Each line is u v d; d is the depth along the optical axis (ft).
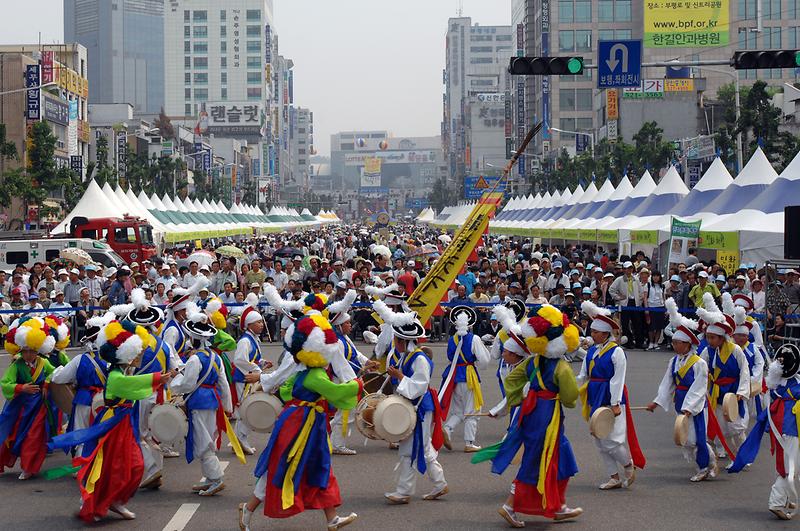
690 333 36.68
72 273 81.97
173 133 409.08
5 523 30.40
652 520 31.12
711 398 38.60
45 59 236.63
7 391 36.04
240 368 40.19
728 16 329.31
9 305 77.97
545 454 29.73
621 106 302.45
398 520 30.99
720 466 39.22
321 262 99.86
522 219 198.29
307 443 28.09
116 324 31.17
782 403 31.65
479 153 645.10
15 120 210.38
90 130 283.18
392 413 31.86
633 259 99.76
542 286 85.46
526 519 31.24
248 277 88.94
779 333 61.87
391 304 39.68
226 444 43.57
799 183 87.61
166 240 154.61
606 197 145.28
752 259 83.46
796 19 353.92
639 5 392.06
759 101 158.61
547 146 383.45
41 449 36.50
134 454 30.78
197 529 29.78
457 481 36.63
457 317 42.34
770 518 31.40
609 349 34.88
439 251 126.11
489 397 56.29
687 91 302.66
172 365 34.42
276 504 27.78
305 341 28.07
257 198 526.16
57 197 226.79
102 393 32.89
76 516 31.27
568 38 396.57
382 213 298.97
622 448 34.88
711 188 101.04
